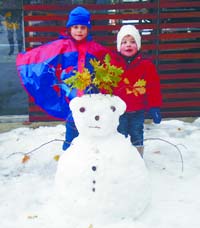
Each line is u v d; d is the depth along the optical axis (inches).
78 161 86.4
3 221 92.8
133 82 109.7
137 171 87.9
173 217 93.2
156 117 113.5
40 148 136.0
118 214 88.0
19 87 209.2
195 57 166.9
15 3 181.5
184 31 163.9
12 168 122.0
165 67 167.2
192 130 155.1
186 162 124.7
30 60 110.0
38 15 158.1
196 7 161.8
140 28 162.1
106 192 85.0
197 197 102.8
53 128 158.2
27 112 177.2
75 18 106.4
